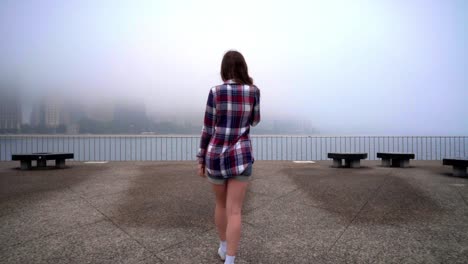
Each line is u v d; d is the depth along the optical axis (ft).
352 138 42.32
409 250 8.94
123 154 39.63
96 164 32.86
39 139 39.19
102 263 7.95
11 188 18.39
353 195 16.57
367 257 8.41
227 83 6.80
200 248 9.02
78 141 39.52
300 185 19.47
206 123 6.89
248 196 16.40
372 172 25.86
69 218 12.18
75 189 18.08
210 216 12.55
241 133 6.78
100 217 12.34
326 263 8.02
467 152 39.91
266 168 28.71
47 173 25.12
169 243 9.44
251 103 6.87
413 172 25.86
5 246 9.18
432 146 40.55
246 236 10.22
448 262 8.05
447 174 24.48
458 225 11.42
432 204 14.65
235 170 6.59
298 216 12.68
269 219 12.25
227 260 6.82
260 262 8.07
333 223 11.72
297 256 8.49
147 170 27.07
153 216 12.51
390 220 12.10
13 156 27.71
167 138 39.78
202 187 18.74
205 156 7.18
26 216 12.44
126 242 9.52
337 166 30.25
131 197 15.98
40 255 8.48
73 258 8.27
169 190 17.79
